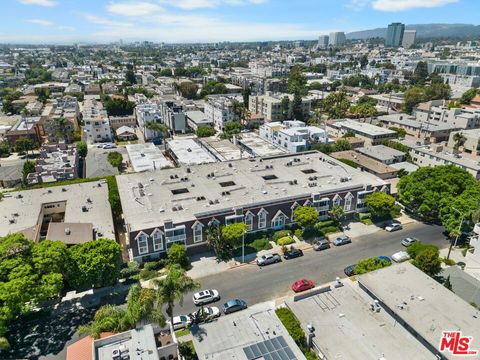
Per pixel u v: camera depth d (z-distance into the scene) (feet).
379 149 423.23
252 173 303.48
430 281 184.75
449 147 456.45
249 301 198.49
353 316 168.35
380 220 286.46
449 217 250.98
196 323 172.35
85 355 151.33
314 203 269.64
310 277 219.82
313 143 456.04
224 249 236.22
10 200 276.21
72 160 380.99
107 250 193.57
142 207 245.65
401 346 151.53
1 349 157.28
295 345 148.36
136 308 145.79
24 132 481.46
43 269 177.78
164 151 472.85
